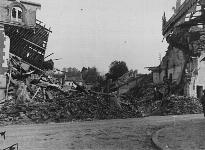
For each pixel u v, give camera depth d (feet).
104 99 91.20
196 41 117.50
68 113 76.02
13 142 41.29
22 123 65.46
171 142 38.96
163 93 126.82
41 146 38.63
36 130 53.98
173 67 132.67
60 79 120.37
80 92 97.60
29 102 82.23
